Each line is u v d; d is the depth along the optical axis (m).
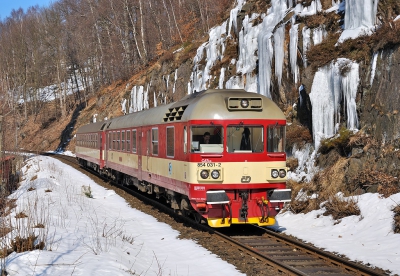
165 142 12.62
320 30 16.19
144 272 7.62
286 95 17.73
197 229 11.14
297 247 9.16
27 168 29.00
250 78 20.86
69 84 75.94
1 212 12.08
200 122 10.27
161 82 34.41
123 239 9.88
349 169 12.46
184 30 40.34
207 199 9.84
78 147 34.16
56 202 14.28
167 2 49.19
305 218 11.99
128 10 49.31
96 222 11.61
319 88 14.66
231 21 24.83
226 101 10.42
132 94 41.00
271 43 18.44
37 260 7.19
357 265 7.57
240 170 10.18
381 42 12.83
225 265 8.01
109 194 18.02
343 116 14.09
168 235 10.63
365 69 13.40
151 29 49.69
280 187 10.45
